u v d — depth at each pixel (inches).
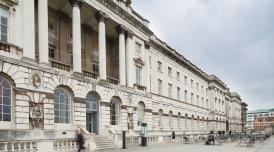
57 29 1301.7
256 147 1556.3
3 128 868.0
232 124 4739.2
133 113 1535.4
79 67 1183.6
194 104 2763.3
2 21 907.4
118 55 1626.5
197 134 2684.5
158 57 2010.3
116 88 1409.9
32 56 966.4
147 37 1775.3
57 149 1000.2
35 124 950.4
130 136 1469.0
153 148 1312.7
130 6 1596.9
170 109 2145.7
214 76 3410.4
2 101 874.8
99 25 1339.8
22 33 947.3
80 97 1169.4
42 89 989.2
